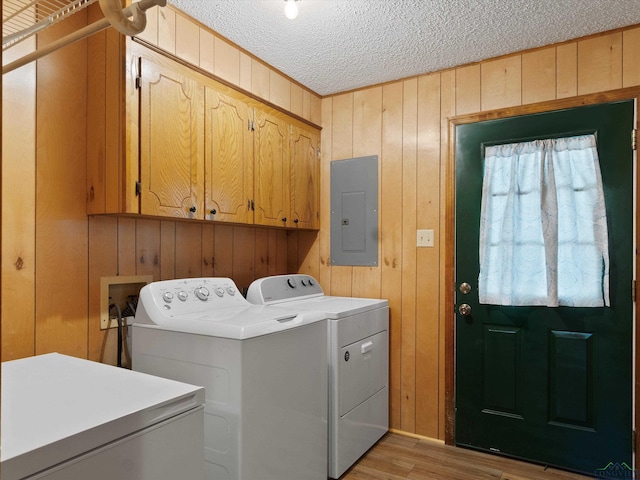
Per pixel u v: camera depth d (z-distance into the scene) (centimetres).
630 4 203
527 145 247
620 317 225
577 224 234
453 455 253
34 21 169
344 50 249
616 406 225
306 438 195
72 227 187
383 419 276
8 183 166
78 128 189
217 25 222
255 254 292
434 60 262
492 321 256
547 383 241
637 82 222
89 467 94
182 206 202
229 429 161
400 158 288
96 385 123
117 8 90
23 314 170
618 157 226
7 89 166
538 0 200
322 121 319
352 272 304
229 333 163
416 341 279
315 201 310
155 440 109
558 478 228
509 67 254
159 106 192
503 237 250
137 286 214
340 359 228
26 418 99
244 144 242
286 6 194
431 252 276
